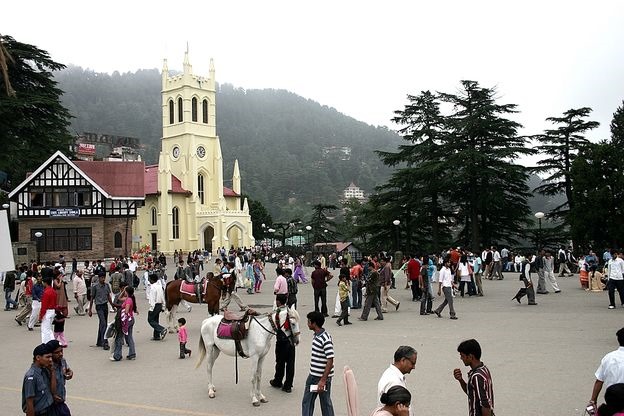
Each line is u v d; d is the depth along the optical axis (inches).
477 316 837.8
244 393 469.4
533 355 561.0
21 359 630.5
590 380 463.8
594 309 860.6
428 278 886.4
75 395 469.4
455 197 2237.9
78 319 948.6
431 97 2340.1
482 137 2188.7
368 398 436.8
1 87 2042.3
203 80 3686.0
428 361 551.2
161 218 3326.8
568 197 2234.3
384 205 2420.0
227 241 3385.8
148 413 416.5
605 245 1907.0
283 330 444.5
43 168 2180.1
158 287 732.7
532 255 1674.5
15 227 2258.9
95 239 2223.2
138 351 658.8
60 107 2197.3
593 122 2226.9
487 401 265.0
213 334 468.4
